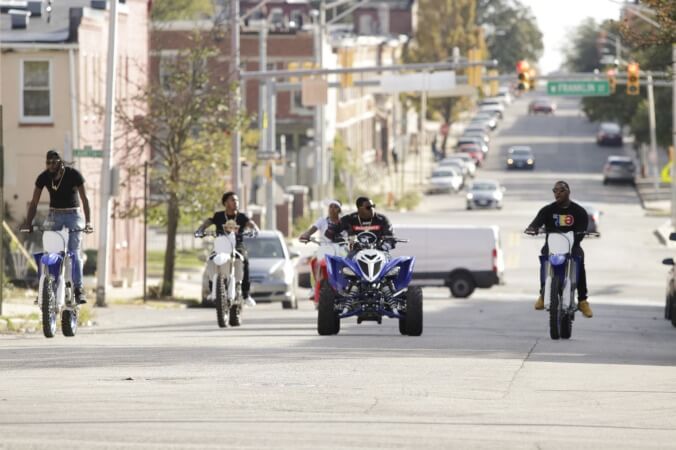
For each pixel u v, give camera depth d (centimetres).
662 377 3516
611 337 5384
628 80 12362
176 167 9288
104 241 8112
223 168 9469
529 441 2361
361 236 4653
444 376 3391
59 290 4616
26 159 10319
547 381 3334
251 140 13050
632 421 2661
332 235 5806
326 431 2417
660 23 7125
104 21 10888
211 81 9581
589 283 11744
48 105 10325
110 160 8031
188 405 2742
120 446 2222
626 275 12469
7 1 11006
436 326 5969
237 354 3956
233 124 9412
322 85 11644
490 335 5203
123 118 9369
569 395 3056
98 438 2298
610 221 18225
